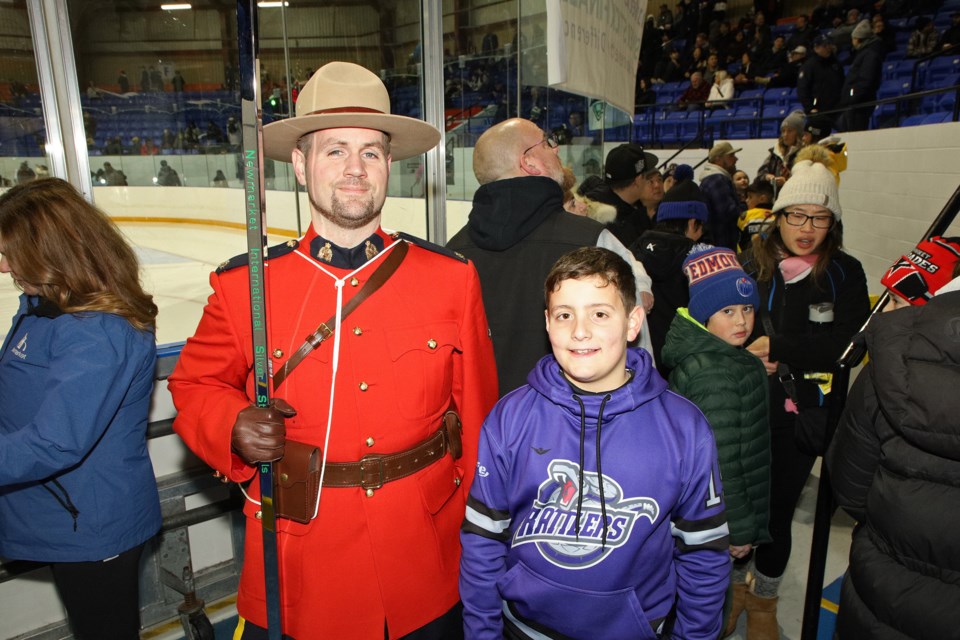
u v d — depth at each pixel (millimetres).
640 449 1129
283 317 1264
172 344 2203
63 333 1312
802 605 2234
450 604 1355
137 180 5082
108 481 1432
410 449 1271
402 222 3209
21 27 2076
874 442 1235
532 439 1182
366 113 1191
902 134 5555
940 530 1104
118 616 1507
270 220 5996
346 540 1227
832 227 2002
